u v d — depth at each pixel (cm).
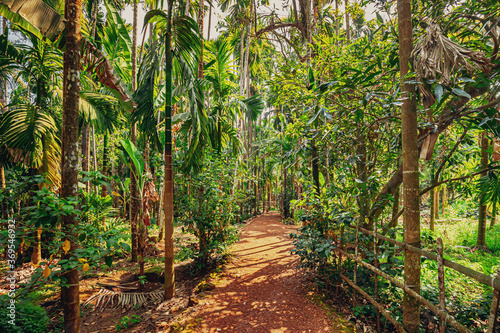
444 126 291
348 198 450
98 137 1282
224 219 586
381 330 314
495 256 634
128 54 820
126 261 702
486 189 396
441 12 352
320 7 803
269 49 1413
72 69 289
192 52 500
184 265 626
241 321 347
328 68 497
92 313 419
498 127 270
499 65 254
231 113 995
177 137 803
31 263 653
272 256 652
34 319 356
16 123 527
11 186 243
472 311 313
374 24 545
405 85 272
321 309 370
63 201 235
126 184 506
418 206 269
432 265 530
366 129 412
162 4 573
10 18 311
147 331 341
